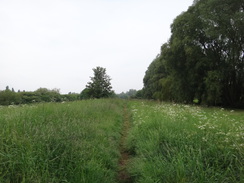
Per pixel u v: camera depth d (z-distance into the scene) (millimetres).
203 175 3145
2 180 2684
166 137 4996
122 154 5633
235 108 21531
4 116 5219
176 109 9633
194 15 23109
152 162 4055
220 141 4090
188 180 3174
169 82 31859
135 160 4660
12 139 3475
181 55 23438
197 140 4340
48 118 5832
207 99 21031
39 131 4207
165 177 3477
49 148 3664
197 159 3502
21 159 3105
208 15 20250
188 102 24609
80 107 9516
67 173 3318
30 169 2898
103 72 35750
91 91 33438
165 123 6281
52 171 3211
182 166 3426
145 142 5391
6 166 3016
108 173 3961
